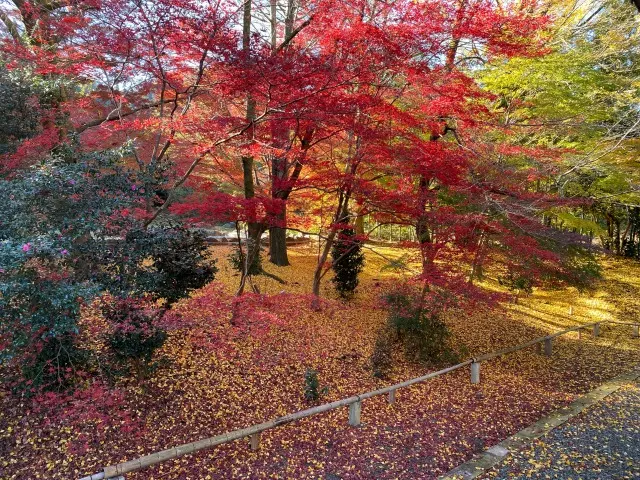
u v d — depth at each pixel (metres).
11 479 4.49
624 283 16.06
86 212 4.52
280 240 13.91
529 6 7.31
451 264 8.22
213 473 4.86
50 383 5.24
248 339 8.35
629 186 12.30
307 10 7.52
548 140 12.03
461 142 8.90
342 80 5.84
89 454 4.96
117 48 5.71
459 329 11.38
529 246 8.23
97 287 4.28
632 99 10.70
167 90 7.37
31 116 7.20
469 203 8.44
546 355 10.09
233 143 6.74
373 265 15.85
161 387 6.40
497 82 10.04
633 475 4.89
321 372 7.80
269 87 5.79
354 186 8.05
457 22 5.90
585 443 5.71
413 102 8.18
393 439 5.93
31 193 4.24
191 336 7.89
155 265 5.93
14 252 3.74
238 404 6.38
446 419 6.63
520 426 6.46
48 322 4.16
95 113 8.27
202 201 7.20
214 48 5.32
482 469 5.00
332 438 5.85
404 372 8.28
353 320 10.36
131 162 7.89
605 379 8.68
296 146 7.81
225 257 13.82
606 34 11.68
